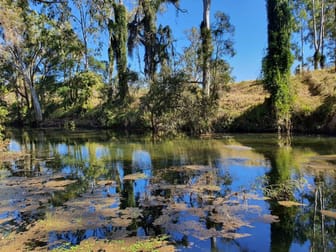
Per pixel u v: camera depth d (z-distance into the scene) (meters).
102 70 33.06
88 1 13.22
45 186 7.80
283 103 18.38
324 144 13.05
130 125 25.11
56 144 17.03
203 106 19.89
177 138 17.86
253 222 5.17
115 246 4.44
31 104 37.81
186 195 6.74
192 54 20.67
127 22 29.38
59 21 14.49
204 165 9.84
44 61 34.16
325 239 4.51
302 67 29.59
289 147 12.72
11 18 15.26
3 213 5.90
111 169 9.79
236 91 26.89
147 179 8.30
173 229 4.98
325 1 31.34
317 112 17.33
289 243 4.43
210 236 4.70
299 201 6.14
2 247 4.52
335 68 24.19
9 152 14.04
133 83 27.08
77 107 33.38
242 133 19.30
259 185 7.23
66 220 5.48
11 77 34.25
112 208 6.05
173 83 20.16
